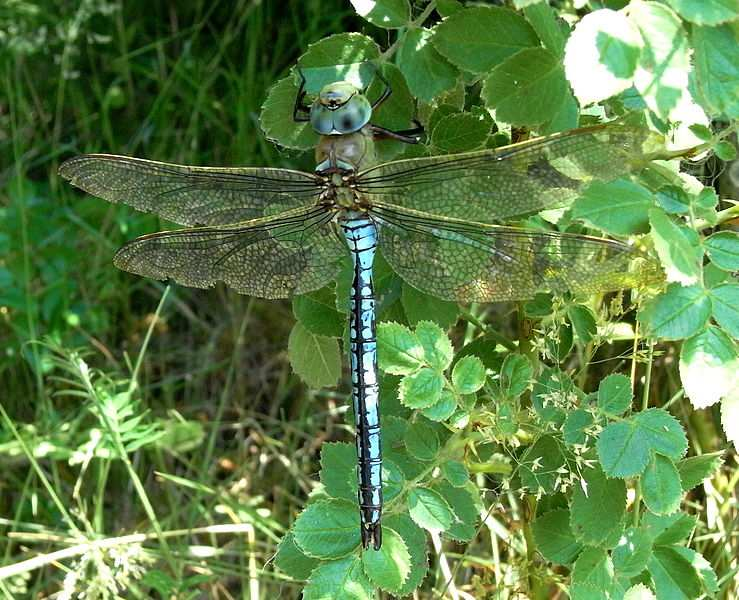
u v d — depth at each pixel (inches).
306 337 10.8
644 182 9.5
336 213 9.8
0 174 16.9
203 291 15.7
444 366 9.3
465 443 9.7
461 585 12.3
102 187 10.1
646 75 8.2
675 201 9.0
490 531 12.1
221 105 15.9
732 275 9.6
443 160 9.3
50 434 13.6
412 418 10.2
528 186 9.2
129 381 13.5
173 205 10.1
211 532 12.8
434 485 9.7
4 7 16.7
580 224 10.0
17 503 13.7
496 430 9.8
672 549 9.6
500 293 9.6
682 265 8.5
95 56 17.6
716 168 10.9
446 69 9.5
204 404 14.9
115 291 15.4
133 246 10.0
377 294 10.2
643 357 10.3
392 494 9.3
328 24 16.0
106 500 13.9
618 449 9.1
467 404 9.6
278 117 9.8
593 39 8.2
